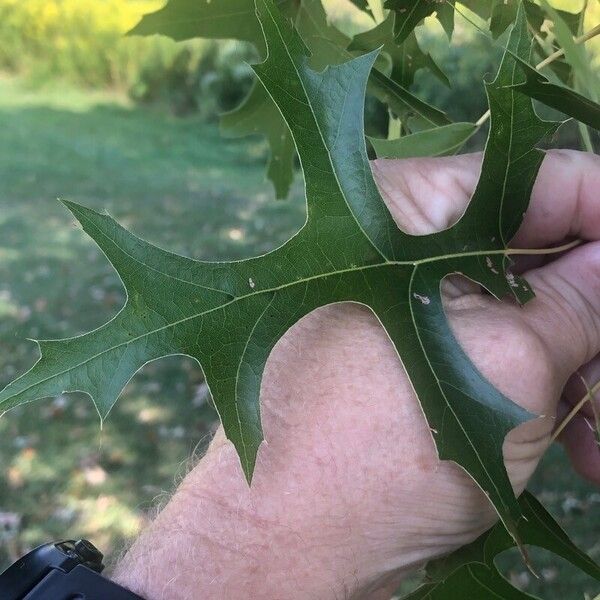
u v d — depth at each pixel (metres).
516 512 0.18
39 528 0.73
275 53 0.19
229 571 0.19
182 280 0.18
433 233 0.20
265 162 1.67
